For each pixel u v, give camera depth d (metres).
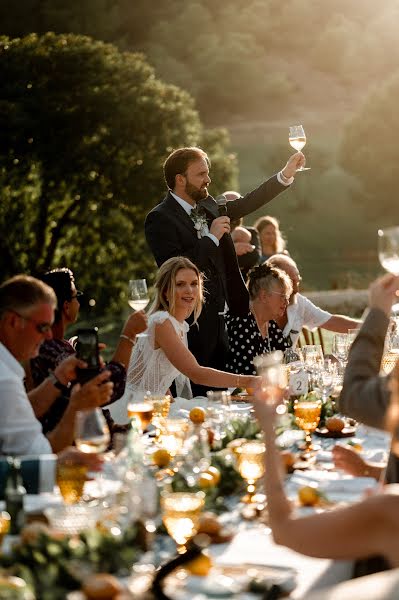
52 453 4.01
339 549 2.50
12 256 28.88
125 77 31.02
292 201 80.25
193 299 6.09
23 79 30.03
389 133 68.81
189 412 5.14
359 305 19.39
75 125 29.84
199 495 3.04
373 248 70.81
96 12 72.62
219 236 6.88
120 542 2.70
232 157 34.53
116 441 3.35
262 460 3.48
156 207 7.11
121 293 30.22
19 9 66.88
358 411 2.95
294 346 7.65
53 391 4.32
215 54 90.75
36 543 2.64
